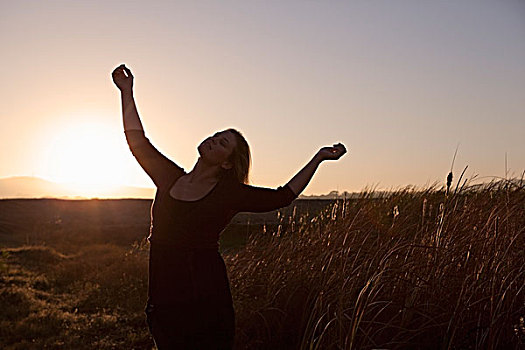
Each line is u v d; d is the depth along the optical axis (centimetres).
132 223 4041
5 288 931
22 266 1450
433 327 415
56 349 589
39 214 4956
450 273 438
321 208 808
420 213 638
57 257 1678
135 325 685
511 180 593
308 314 507
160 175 328
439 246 459
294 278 569
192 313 300
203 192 308
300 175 329
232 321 313
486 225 467
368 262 507
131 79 369
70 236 2838
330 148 344
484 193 592
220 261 314
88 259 1564
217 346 305
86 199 6031
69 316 742
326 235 625
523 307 379
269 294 571
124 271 1108
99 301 856
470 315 409
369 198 777
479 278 416
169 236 306
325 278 508
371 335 418
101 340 614
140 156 338
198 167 316
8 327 674
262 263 666
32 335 645
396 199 735
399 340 414
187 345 302
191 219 304
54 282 1138
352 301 460
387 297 443
